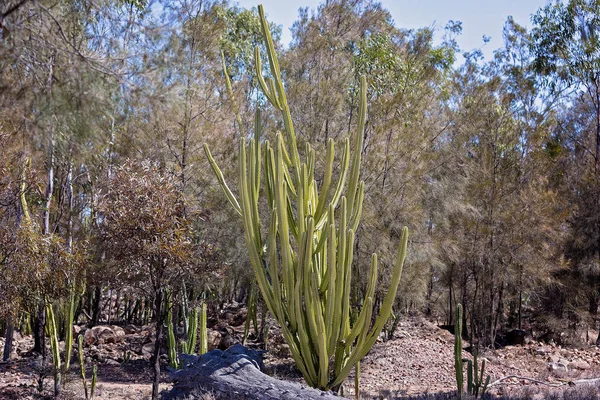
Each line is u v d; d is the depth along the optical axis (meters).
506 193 17.23
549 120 21.06
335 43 15.52
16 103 5.15
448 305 21.47
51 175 12.95
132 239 9.25
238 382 7.42
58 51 5.34
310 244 7.66
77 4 5.60
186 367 7.93
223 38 20.78
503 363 14.99
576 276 18.95
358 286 14.55
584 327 19.33
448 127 17.78
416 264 13.94
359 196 8.28
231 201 8.77
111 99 5.49
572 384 12.32
